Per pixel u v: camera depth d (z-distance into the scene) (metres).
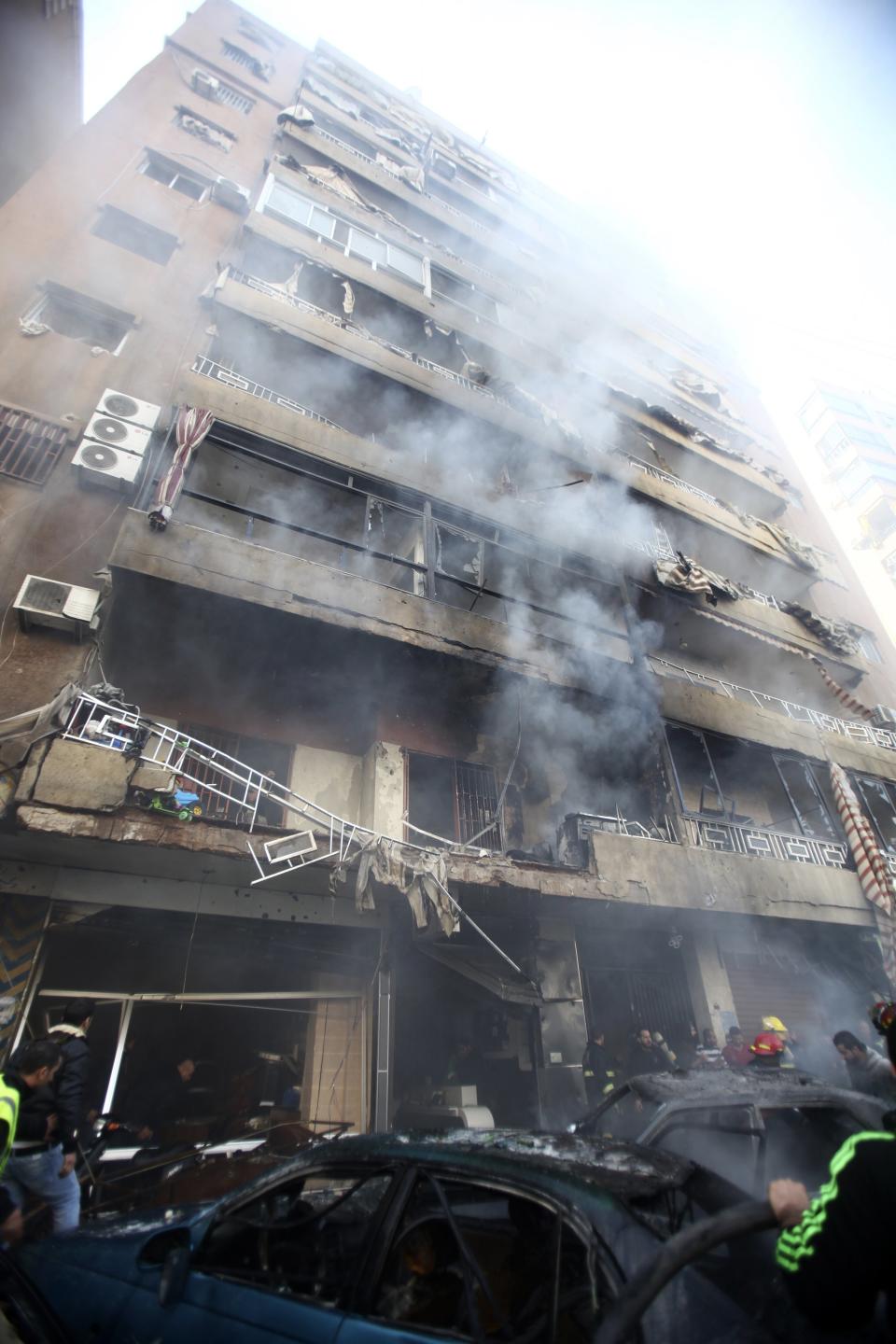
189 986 7.13
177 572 7.36
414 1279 2.20
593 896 8.12
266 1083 7.24
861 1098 3.35
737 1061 7.49
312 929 7.72
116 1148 5.57
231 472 9.67
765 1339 1.59
